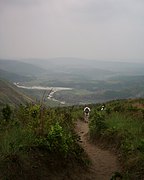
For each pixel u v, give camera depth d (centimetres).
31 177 782
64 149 970
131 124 1722
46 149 921
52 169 877
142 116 1945
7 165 754
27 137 916
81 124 2777
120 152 1354
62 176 890
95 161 1302
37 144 908
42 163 859
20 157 800
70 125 1552
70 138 1117
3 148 805
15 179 739
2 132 980
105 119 1992
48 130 1028
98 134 1727
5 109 1178
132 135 1456
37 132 992
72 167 983
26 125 1061
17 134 924
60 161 938
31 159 836
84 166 1080
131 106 2358
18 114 1162
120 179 978
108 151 1485
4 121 1114
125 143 1367
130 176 976
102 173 1120
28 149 870
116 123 1812
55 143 958
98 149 1556
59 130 991
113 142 1532
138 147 1163
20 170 770
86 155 1251
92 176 1049
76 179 945
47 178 828
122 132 1547
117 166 1197
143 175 959
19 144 867
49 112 1241
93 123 1908
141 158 1058
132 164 1075
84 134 2044
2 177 711
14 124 1073
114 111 2497
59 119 1374
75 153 1085
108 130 1666
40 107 1104
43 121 1042
